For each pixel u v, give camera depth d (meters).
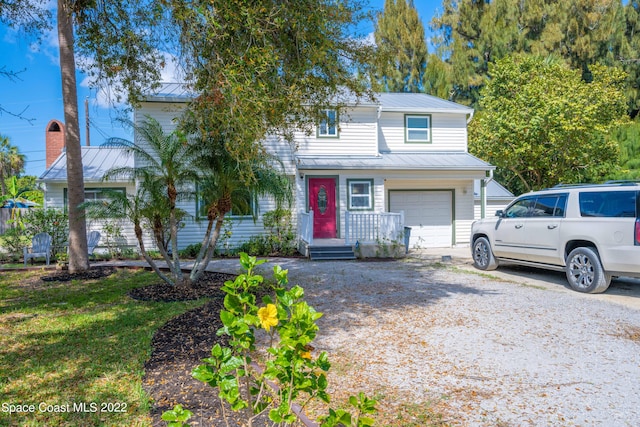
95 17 7.99
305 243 13.75
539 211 9.32
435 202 17.59
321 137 16.11
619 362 4.59
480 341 5.30
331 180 15.63
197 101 6.47
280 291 2.31
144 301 7.68
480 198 17.58
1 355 4.88
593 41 29.20
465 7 33.16
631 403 3.65
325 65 7.14
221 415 3.36
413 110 17.50
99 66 8.20
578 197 8.43
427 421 3.39
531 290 8.29
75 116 11.08
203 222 14.84
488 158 22.22
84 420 3.36
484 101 21.45
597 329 5.74
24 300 7.97
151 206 8.13
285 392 2.17
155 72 8.56
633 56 28.69
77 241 11.15
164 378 4.16
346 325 6.07
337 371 4.43
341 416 2.07
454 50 32.34
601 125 19.31
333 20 7.08
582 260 8.12
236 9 5.93
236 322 2.16
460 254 14.74
